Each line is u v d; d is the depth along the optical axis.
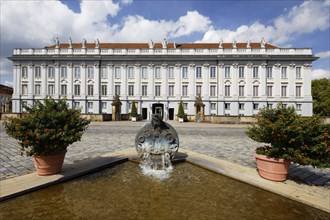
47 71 39.78
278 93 38.66
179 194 4.44
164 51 39.69
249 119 26.41
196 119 30.34
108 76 39.72
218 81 39.19
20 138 4.92
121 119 33.84
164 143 6.94
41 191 4.52
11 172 5.62
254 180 5.10
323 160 4.64
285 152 4.89
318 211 3.77
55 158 5.27
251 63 38.53
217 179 5.37
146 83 39.84
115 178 5.41
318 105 45.38
